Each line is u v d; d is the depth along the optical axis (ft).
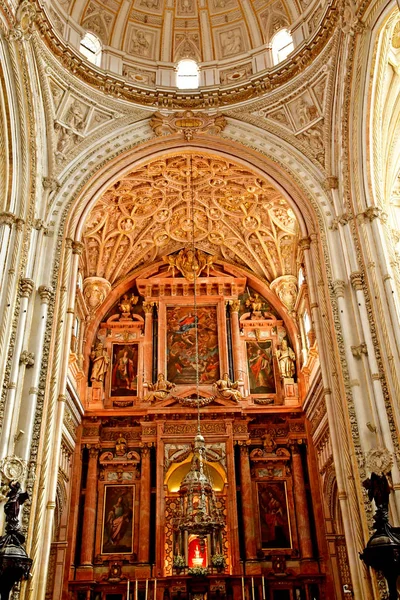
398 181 59.82
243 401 77.20
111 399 77.66
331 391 50.03
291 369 78.79
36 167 54.70
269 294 84.28
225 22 70.54
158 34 70.64
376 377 46.16
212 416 73.82
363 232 51.83
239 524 69.41
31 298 50.93
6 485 42.68
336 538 66.18
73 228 57.72
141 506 69.62
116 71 66.90
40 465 45.75
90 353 79.51
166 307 83.66
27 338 49.49
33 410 47.21
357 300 50.29
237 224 81.35
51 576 63.41
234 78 68.44
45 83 57.36
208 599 62.90
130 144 63.62
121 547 68.54
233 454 71.77
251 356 81.05
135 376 79.51
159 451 71.72
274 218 78.23
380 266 49.75
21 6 50.52
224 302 83.35
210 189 76.23
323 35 57.98
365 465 44.09
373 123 52.90
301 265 77.30
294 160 61.52
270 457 73.67
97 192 61.16
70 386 64.49
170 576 62.95
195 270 75.97
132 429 74.90
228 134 64.34
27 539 42.86
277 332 82.48
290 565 67.46
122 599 65.26
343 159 55.47
